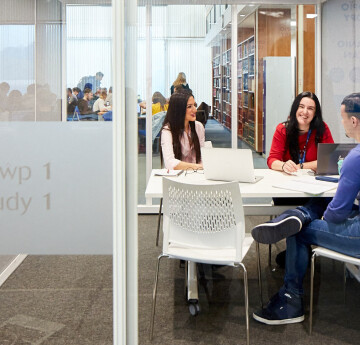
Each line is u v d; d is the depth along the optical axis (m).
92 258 1.92
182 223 2.47
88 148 1.85
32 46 1.86
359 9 4.91
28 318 2.08
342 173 2.39
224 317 2.74
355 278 3.21
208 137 5.08
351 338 2.51
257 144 5.11
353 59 4.98
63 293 2.04
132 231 1.90
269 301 2.82
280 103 5.07
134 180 1.88
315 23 4.98
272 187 2.80
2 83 1.85
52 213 1.85
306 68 5.04
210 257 2.48
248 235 2.81
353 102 3.37
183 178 3.16
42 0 1.85
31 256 2.00
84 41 1.85
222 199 2.36
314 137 3.65
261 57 5.04
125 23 1.84
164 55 4.98
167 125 3.74
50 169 1.85
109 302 1.99
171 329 2.59
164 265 3.47
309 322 2.68
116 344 1.97
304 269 2.74
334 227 2.48
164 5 4.93
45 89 1.86
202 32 4.97
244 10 4.96
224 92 5.05
